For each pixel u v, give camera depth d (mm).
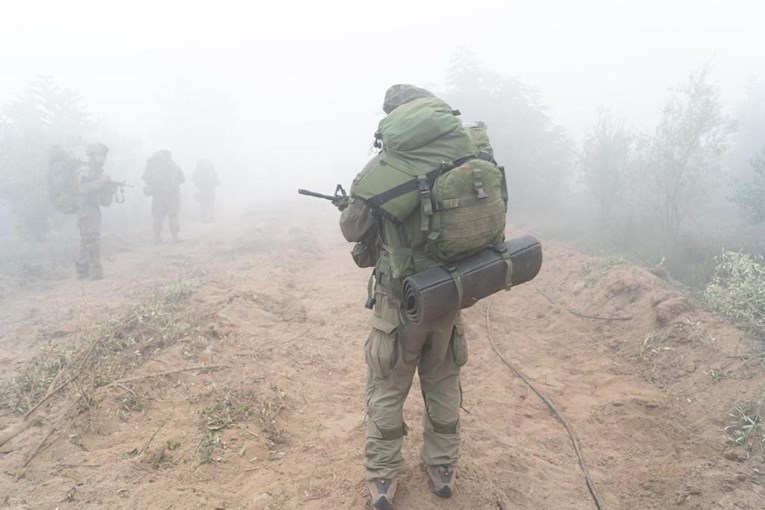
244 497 2740
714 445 3270
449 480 2682
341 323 5746
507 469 3104
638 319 5332
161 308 5598
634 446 3414
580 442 3492
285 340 5102
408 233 2314
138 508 2566
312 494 2775
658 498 2920
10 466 2898
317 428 3557
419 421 3641
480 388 4301
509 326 5844
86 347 4551
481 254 2381
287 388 4070
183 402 3660
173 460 2998
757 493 2732
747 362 3875
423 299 2154
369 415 2604
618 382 4309
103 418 3357
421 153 2277
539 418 3836
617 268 6590
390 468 2568
